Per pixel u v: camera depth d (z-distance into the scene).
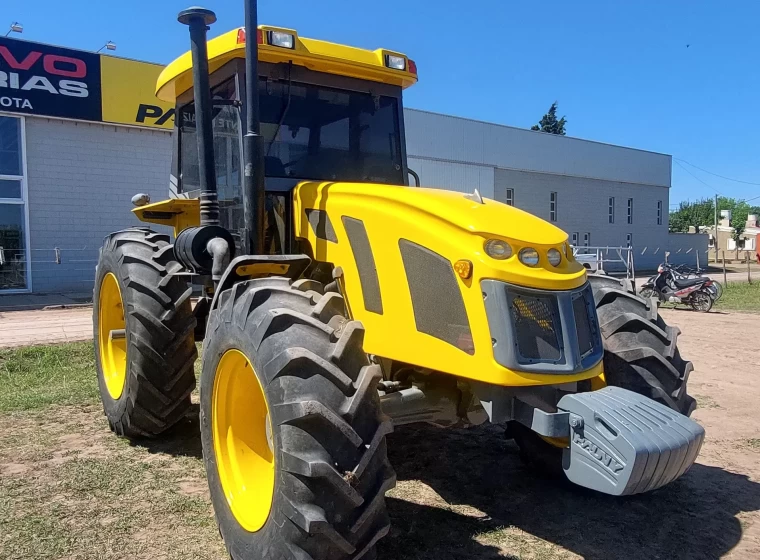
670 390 3.60
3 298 13.65
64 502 3.65
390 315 3.19
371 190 3.38
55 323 10.19
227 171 4.02
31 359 7.38
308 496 2.51
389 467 2.66
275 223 3.90
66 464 4.21
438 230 3.01
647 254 36.22
